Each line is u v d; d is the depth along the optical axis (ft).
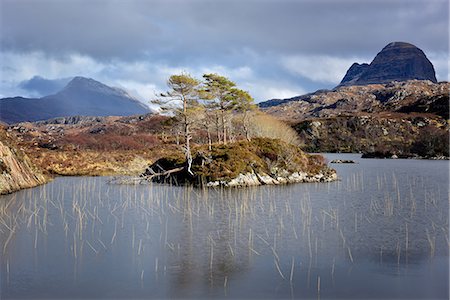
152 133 520.42
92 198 156.97
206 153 213.25
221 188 186.39
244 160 208.74
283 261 80.18
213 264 78.48
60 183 209.87
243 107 287.69
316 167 234.17
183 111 208.85
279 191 177.37
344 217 121.49
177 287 67.51
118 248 88.63
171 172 218.79
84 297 63.57
